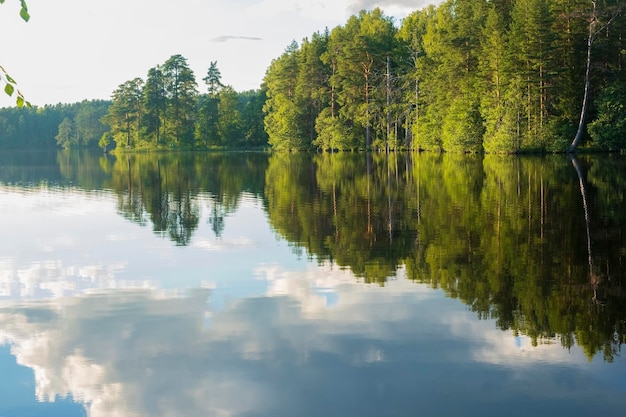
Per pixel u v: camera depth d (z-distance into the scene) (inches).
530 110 1991.9
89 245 578.9
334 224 657.6
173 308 357.7
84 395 243.6
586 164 1411.2
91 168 1993.1
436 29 2768.2
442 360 268.4
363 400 233.1
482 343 287.6
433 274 422.6
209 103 4020.7
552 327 308.2
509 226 602.9
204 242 580.7
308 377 254.2
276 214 757.9
